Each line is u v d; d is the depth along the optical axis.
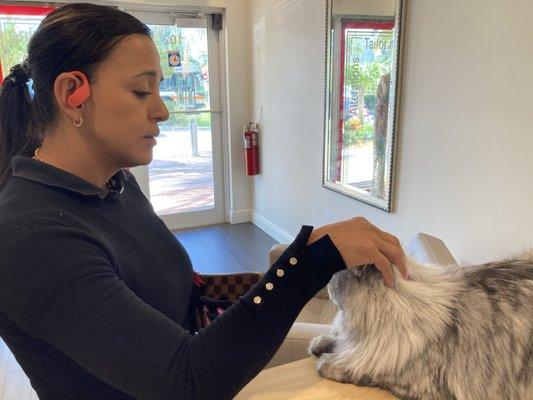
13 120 0.69
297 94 3.03
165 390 0.52
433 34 1.83
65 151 0.64
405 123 2.06
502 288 0.79
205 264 3.26
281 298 0.59
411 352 0.72
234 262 3.29
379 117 2.21
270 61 3.35
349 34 2.37
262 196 3.88
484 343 0.73
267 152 3.65
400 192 2.16
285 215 3.50
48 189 0.61
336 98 2.56
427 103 1.92
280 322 0.58
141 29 0.65
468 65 1.69
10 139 0.70
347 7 2.34
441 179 1.89
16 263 0.50
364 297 0.76
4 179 0.69
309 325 1.24
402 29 1.98
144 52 0.63
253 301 0.58
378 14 2.12
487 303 0.76
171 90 3.71
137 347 0.51
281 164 3.43
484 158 1.67
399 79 2.04
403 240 2.16
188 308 0.89
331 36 2.52
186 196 4.03
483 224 1.72
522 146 1.52
